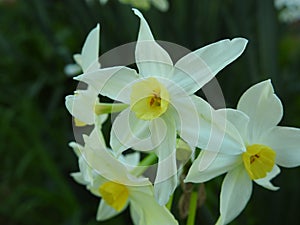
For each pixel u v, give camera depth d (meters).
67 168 0.46
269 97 0.18
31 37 0.57
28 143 0.48
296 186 0.34
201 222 0.24
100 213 0.22
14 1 0.69
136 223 0.21
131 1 0.33
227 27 0.35
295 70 0.45
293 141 0.18
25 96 0.50
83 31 0.37
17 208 0.47
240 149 0.17
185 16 0.35
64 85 0.53
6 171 0.52
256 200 0.34
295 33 0.63
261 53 0.34
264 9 0.33
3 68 0.57
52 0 0.54
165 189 0.16
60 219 0.47
